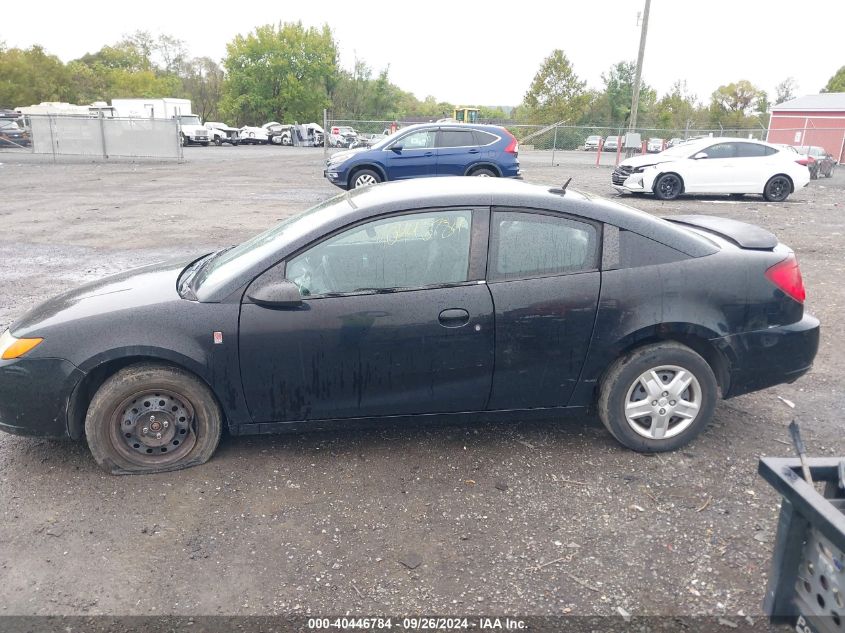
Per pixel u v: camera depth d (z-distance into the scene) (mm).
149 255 9500
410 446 3967
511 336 3600
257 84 71812
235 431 3717
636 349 3717
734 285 3682
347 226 3615
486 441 4020
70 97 73875
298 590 2795
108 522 3252
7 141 31375
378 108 81750
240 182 20578
